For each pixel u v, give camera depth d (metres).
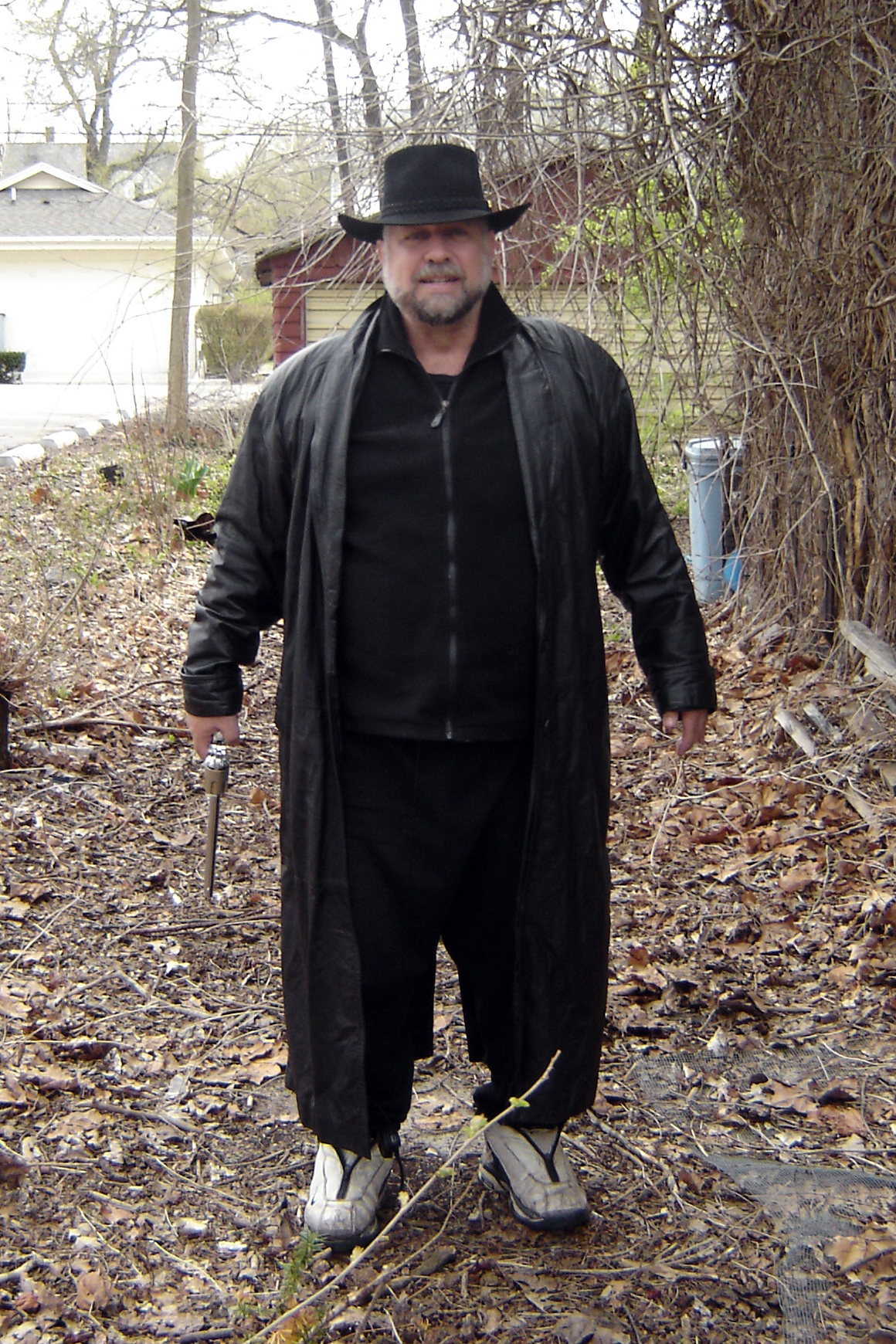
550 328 2.50
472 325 2.39
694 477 7.39
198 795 5.30
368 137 5.91
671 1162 2.90
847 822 4.75
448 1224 2.67
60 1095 3.11
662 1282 2.48
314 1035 2.46
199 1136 2.99
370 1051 2.53
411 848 2.45
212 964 3.87
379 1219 2.67
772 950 3.95
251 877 4.52
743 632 6.86
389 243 2.33
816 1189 2.79
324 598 2.39
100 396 27.08
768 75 5.50
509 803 2.48
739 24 5.48
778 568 6.74
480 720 2.42
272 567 2.59
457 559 2.37
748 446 6.74
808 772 5.18
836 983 3.73
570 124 5.48
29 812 4.83
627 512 2.56
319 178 6.21
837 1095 3.15
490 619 2.39
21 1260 2.52
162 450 12.91
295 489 2.44
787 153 5.62
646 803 5.20
